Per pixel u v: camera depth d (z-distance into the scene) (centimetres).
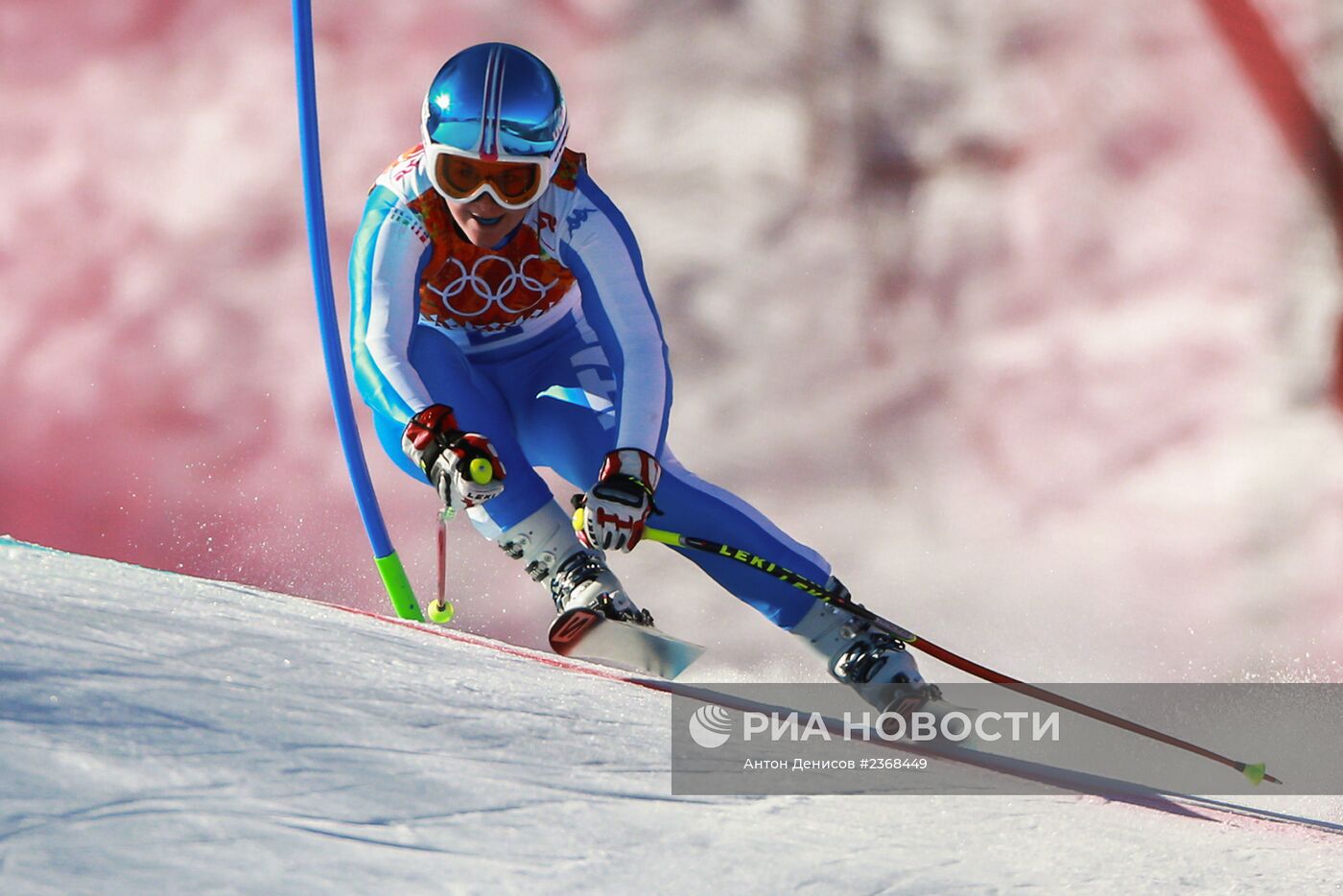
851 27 3294
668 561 2759
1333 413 2888
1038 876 497
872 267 3228
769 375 3219
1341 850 717
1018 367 3094
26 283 3503
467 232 1238
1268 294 2980
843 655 1248
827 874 450
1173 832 657
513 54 1195
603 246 1284
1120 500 2948
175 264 3438
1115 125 3145
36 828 338
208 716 457
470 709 584
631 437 1215
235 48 3512
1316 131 3022
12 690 428
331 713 504
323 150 3434
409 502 3100
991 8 3231
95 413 3384
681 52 3388
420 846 390
